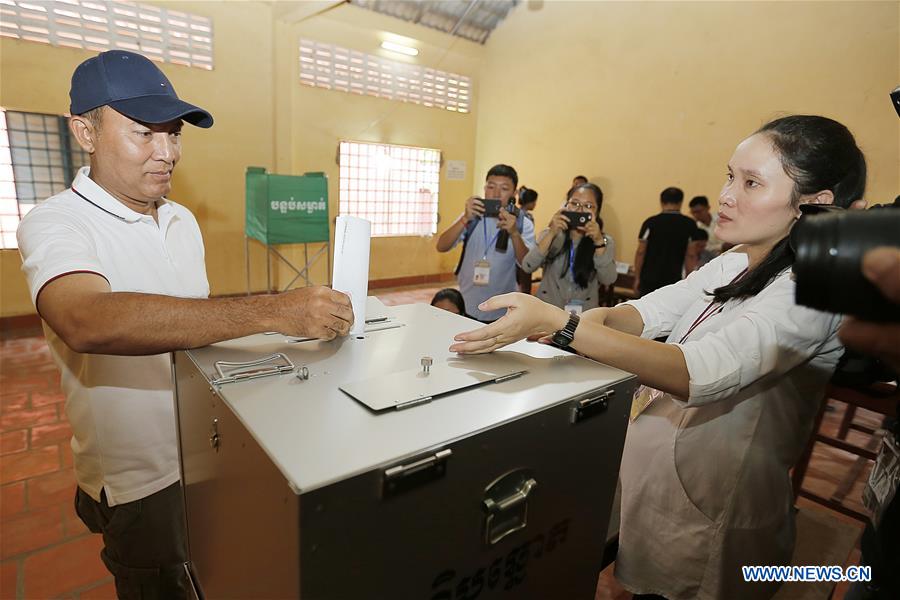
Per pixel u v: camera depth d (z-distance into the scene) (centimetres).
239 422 43
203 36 385
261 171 404
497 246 236
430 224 570
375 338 66
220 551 55
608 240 237
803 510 115
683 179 421
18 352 299
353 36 463
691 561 77
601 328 61
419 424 43
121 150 84
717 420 74
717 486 74
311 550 35
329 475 35
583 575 63
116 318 55
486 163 586
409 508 40
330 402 46
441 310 83
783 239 69
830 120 68
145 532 95
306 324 58
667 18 416
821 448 232
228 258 433
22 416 224
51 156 340
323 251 483
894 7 307
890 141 315
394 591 42
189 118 95
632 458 84
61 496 173
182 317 56
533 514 52
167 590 102
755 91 373
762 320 64
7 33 311
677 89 416
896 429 68
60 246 70
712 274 89
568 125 499
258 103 421
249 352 59
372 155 503
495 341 59
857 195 69
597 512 61
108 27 344
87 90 81
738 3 375
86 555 149
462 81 560
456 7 509
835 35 332
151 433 91
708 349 62
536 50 518
